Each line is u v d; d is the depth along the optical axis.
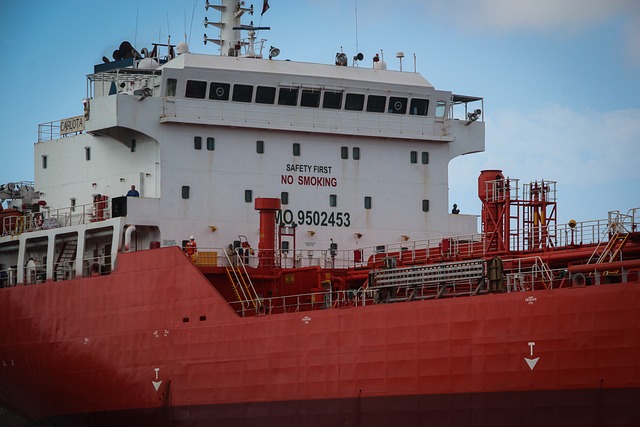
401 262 57.88
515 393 46.84
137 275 57.62
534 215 54.22
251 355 53.81
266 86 62.22
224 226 61.47
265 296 58.47
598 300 45.12
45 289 62.09
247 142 62.22
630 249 48.53
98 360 59.09
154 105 61.09
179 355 55.84
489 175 55.28
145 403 57.00
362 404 50.78
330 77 63.06
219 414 54.56
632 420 44.34
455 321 48.44
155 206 60.44
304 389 52.28
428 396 49.06
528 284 51.28
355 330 51.16
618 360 44.62
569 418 45.66
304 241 62.50
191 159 61.38
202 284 55.34
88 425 60.31
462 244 56.50
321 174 63.19
